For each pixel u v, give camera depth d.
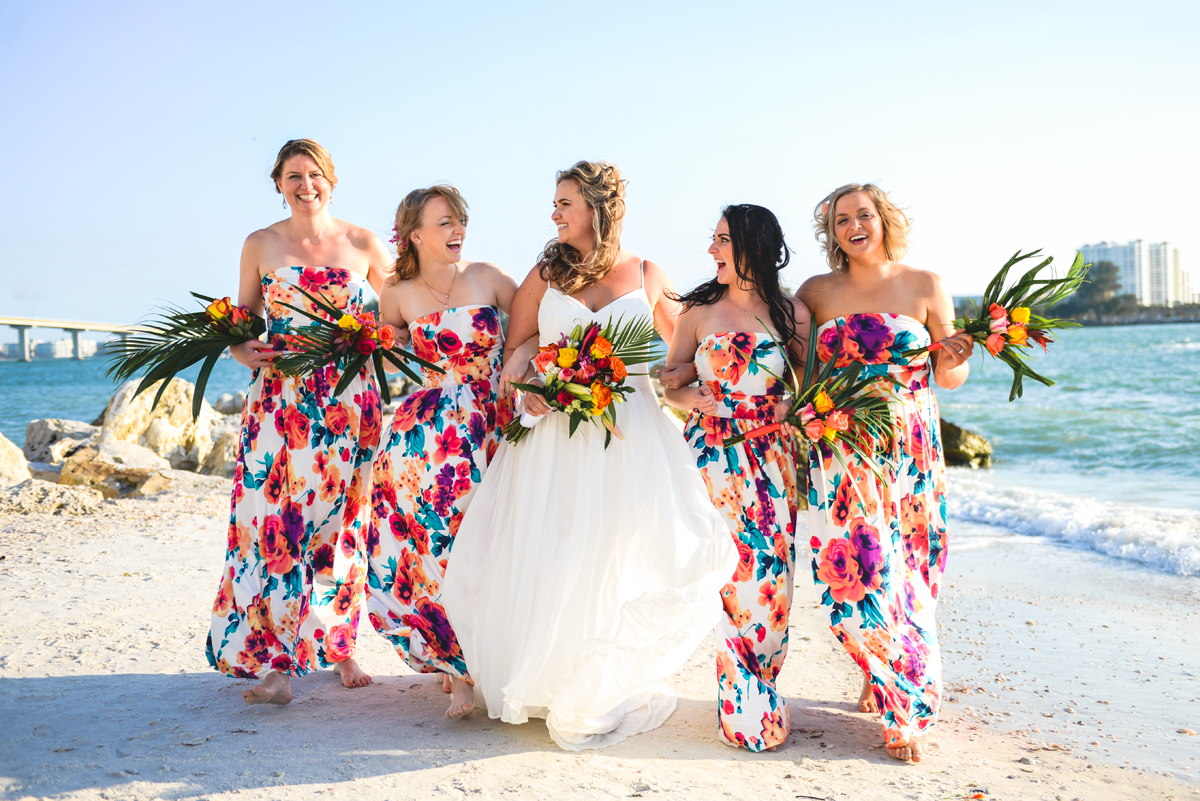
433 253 4.11
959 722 4.03
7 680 4.18
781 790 3.17
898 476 3.89
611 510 3.76
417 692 4.27
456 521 3.99
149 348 4.22
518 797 3.05
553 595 3.65
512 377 4.03
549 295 3.97
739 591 3.81
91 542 7.42
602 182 3.92
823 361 4.07
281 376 4.21
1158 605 6.25
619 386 3.75
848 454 3.80
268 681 4.03
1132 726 3.97
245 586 4.14
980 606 6.33
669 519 3.70
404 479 4.01
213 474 12.39
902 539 3.91
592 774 3.28
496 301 4.21
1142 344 69.50
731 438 3.85
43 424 13.53
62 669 4.38
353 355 4.12
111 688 4.14
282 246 4.32
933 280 4.02
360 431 4.31
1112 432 19.56
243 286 4.39
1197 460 15.91
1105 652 5.16
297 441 4.18
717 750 3.59
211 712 3.88
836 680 4.60
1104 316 121.69
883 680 3.60
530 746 3.55
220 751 3.43
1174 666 4.88
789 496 3.90
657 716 3.92
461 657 3.91
